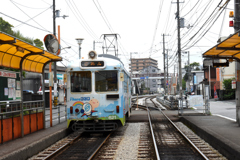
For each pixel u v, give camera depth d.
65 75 10.23
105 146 8.27
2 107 7.57
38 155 7.17
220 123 11.34
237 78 11.36
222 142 7.04
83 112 9.94
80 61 10.08
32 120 9.39
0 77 7.56
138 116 17.06
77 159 6.74
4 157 5.74
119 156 7.03
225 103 30.78
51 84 11.25
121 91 10.00
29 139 7.97
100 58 10.10
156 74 89.88
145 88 94.12
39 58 9.36
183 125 13.36
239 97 11.26
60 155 7.20
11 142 7.50
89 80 10.04
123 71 10.66
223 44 8.55
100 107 9.91
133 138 9.67
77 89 10.06
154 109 23.92
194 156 6.85
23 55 8.30
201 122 11.73
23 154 6.62
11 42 6.54
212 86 46.81
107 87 9.96
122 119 9.97
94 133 10.99
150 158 6.76
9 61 7.99
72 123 10.62
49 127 10.92
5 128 7.53
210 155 6.88
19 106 8.45
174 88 32.16
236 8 10.97
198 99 16.16
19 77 8.58
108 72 10.03
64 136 10.12
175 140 9.08
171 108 22.58
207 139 8.66
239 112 10.63
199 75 61.88
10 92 7.99
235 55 10.50
